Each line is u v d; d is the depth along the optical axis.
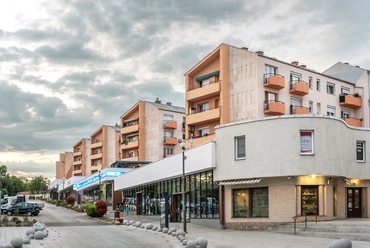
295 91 41.22
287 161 24.59
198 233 24.45
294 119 24.91
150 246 17.95
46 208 63.66
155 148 61.06
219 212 28.34
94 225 31.72
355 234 19.53
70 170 116.88
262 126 25.83
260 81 38.88
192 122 44.84
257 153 25.78
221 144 28.19
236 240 20.06
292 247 16.86
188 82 46.28
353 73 50.81
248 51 39.84
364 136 27.84
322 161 24.53
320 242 18.47
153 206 41.50
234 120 40.31
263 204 25.89
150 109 63.22
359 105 48.47
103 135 86.19
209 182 30.08
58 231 25.52
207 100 44.56
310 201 25.00
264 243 18.50
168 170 35.59
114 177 56.56
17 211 42.81
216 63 43.72
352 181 27.62
